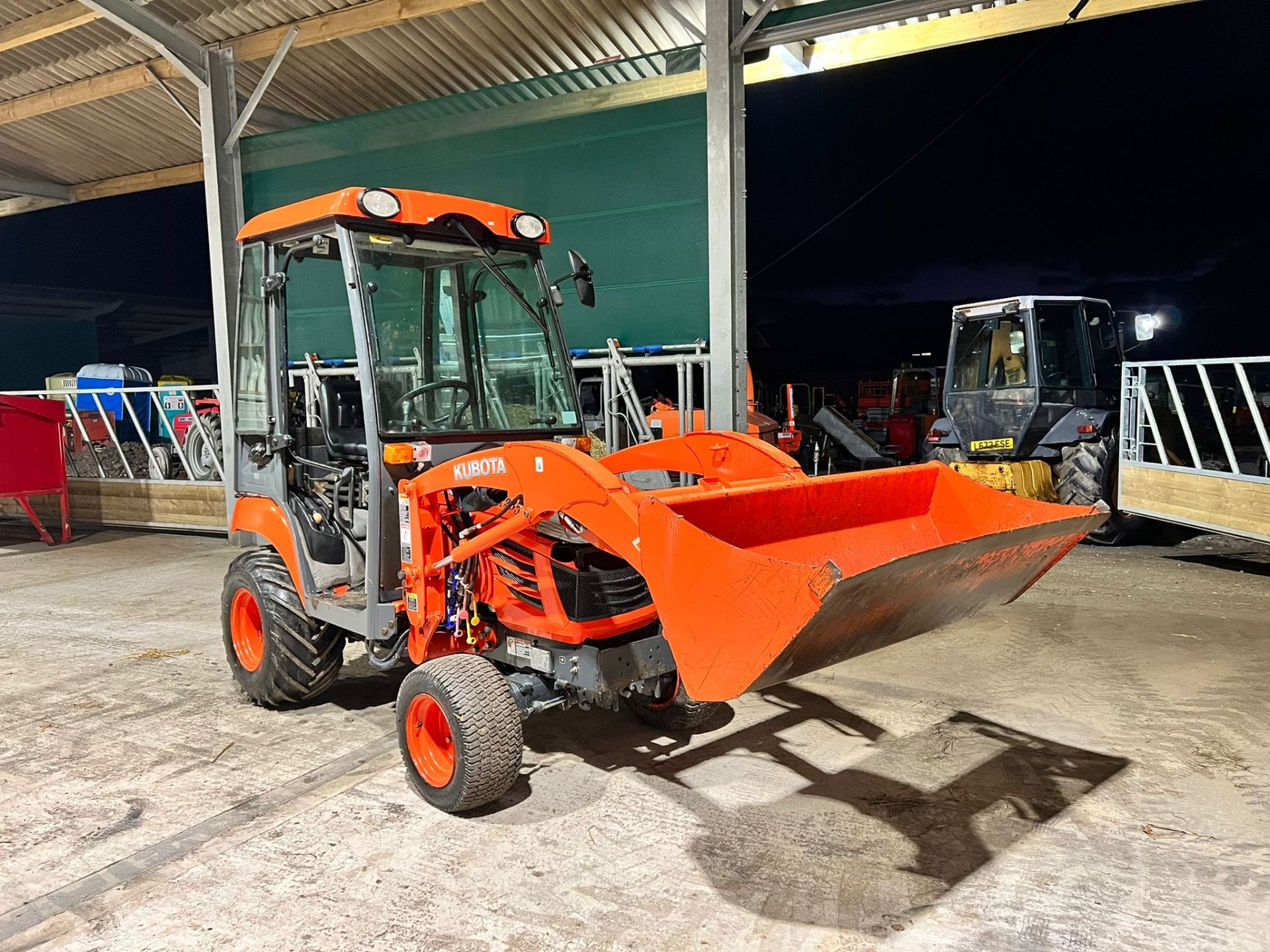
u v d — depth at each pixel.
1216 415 6.23
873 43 7.63
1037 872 2.55
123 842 2.82
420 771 3.05
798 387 16.75
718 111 6.32
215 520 8.91
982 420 8.02
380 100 9.12
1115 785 3.10
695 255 6.92
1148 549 7.45
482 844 2.76
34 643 5.21
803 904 2.41
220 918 2.39
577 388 3.78
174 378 13.16
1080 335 7.82
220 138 8.38
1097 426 7.44
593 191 7.25
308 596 3.62
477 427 3.50
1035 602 5.57
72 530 9.90
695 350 6.94
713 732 3.65
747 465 3.37
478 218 3.42
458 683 2.87
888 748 3.45
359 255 3.19
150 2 7.63
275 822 2.94
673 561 2.35
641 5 7.30
